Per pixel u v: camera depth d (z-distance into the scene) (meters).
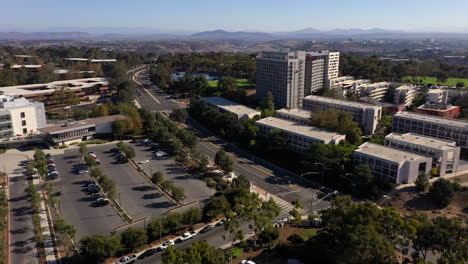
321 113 191.12
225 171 156.38
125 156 175.75
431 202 127.94
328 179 149.75
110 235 108.56
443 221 83.62
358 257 76.25
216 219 118.94
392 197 132.88
